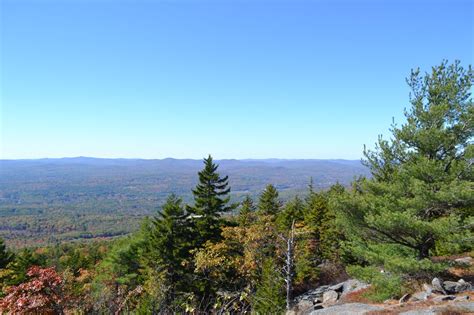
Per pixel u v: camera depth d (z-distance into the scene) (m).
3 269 42.34
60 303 13.09
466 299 13.15
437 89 15.34
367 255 16.42
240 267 26.64
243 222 33.34
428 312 11.80
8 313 12.23
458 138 15.07
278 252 26.22
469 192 13.12
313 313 16.91
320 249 35.16
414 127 15.47
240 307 22.11
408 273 15.77
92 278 35.00
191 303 20.00
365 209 16.20
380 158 17.19
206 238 30.97
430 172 14.42
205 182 32.34
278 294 21.78
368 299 18.03
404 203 14.77
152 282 22.89
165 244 29.94
